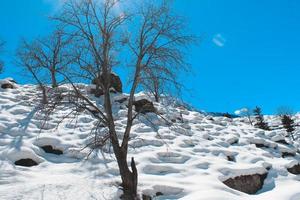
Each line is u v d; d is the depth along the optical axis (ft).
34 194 42.65
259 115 205.77
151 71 46.73
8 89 97.14
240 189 60.08
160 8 48.44
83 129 72.49
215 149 73.97
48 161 58.34
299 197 57.00
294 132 189.67
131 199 44.91
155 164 58.65
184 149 71.05
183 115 99.91
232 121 115.85
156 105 94.53
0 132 64.28
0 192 42.14
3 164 52.34
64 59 46.91
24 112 76.33
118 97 94.07
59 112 79.61
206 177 57.26
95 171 54.60
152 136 74.43
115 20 48.57
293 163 72.49
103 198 44.19
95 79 48.14
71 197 43.21
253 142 89.20
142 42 47.78
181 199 47.26
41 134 66.13
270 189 62.85
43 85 65.26
